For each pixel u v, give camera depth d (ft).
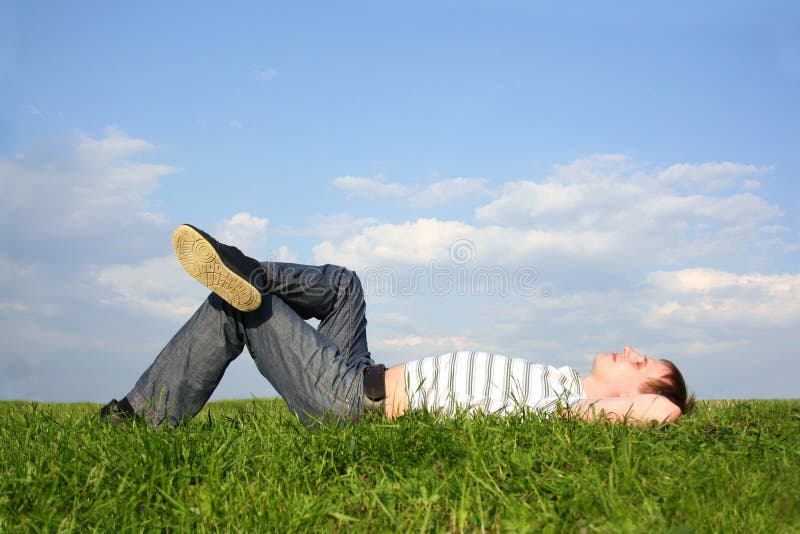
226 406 25.03
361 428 11.53
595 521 8.03
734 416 12.57
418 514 8.27
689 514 8.11
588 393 13.15
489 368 12.81
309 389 12.96
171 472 9.80
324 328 15.29
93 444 11.40
